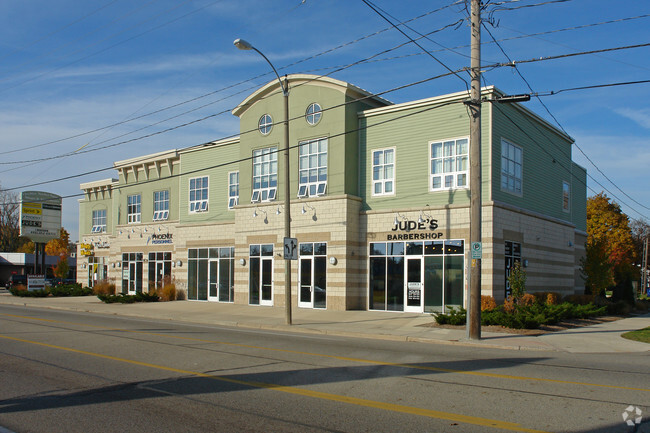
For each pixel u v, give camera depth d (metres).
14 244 84.38
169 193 36.97
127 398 8.14
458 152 22.97
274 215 27.53
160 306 29.30
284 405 7.70
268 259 27.77
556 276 27.64
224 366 10.80
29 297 39.47
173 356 12.03
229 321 21.59
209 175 33.59
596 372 10.58
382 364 11.18
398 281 24.05
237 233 29.27
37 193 47.41
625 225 55.81
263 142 28.52
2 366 10.80
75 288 41.06
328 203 25.28
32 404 7.83
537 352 14.30
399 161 24.64
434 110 23.73
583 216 34.72
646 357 13.39
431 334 17.27
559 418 7.05
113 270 41.59
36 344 13.86
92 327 18.14
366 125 25.81
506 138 23.45
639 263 76.25
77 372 10.17
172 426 6.70
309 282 25.81
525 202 24.91
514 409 7.50
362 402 7.87
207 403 7.82
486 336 16.92
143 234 38.22
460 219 22.45
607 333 18.12
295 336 16.88
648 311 31.81
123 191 40.66
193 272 33.41
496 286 21.70
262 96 28.62
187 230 34.03
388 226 24.50
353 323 20.36
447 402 7.88
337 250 24.80
